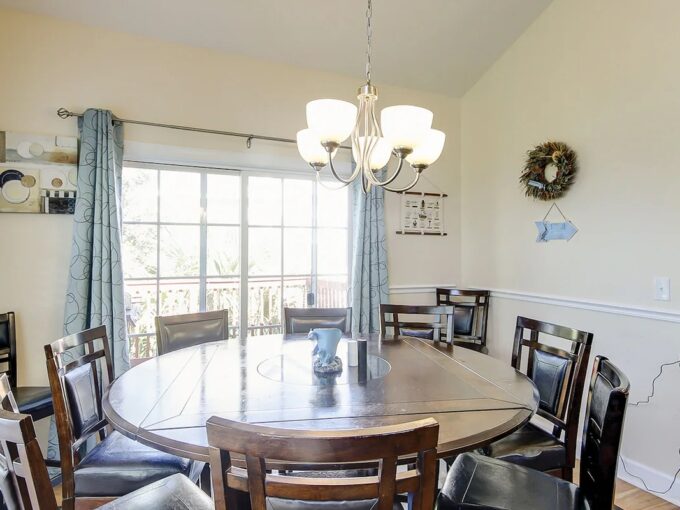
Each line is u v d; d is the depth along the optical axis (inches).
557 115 110.7
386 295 130.0
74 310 94.9
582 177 104.0
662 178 87.4
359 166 76.9
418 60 127.3
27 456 34.1
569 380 70.9
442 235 143.9
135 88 104.5
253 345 83.4
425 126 65.1
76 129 98.9
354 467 40.5
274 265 126.8
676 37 84.9
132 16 100.4
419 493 31.9
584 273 103.8
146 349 113.0
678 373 84.8
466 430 45.7
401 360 73.6
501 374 65.8
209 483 70.8
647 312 89.8
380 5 106.8
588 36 102.5
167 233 115.2
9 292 94.3
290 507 45.3
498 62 130.0
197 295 118.3
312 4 104.0
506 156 127.5
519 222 123.1
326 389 57.7
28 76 95.3
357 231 127.8
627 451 93.6
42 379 96.5
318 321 104.5
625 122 94.3
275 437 29.4
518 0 110.2
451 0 108.0
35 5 94.5
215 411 49.9
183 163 115.5
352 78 130.1
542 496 51.4
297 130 122.3
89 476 58.5
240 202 122.6
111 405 52.5
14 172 93.5
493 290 132.3
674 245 85.5
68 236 98.7
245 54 115.6
